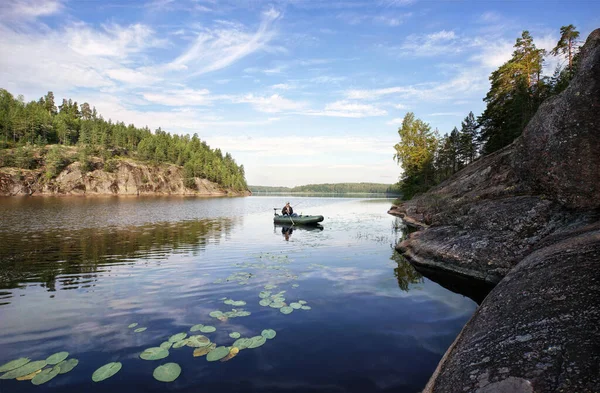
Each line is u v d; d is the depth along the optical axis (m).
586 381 2.08
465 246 8.51
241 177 144.62
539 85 26.91
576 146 6.64
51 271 8.11
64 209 32.72
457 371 2.90
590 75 6.63
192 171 112.81
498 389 2.34
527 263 4.63
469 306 5.64
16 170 72.56
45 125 99.31
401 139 44.28
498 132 30.97
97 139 105.50
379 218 24.97
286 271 8.07
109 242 12.79
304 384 3.23
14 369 3.53
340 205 48.22
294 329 4.59
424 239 10.48
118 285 6.84
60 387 3.20
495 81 30.53
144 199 65.69
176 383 3.26
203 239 13.67
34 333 4.49
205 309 5.39
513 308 3.49
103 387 3.20
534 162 8.06
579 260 3.73
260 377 3.35
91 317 5.07
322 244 12.41
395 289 6.62
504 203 9.06
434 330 4.59
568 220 6.81
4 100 100.12
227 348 4.00
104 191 85.75
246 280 7.21
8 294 6.26
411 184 44.97
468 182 17.33
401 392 3.10
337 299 5.94
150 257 9.83
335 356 3.82
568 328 2.65
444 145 47.78
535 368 2.38
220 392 3.11
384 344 4.14
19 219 22.11
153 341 4.22
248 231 16.61
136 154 110.88
